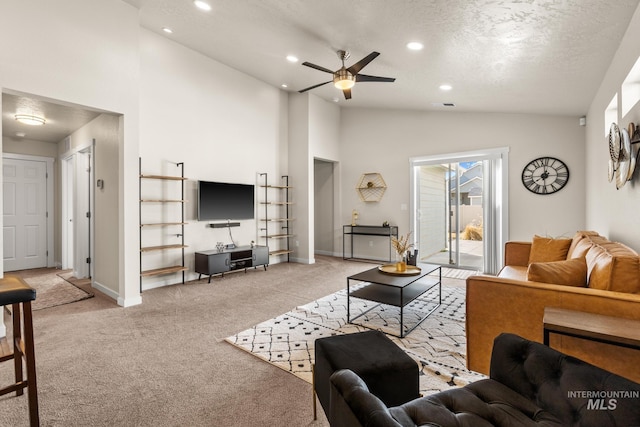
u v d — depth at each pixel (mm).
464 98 4742
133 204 3617
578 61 2955
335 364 1449
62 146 5766
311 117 6340
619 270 1748
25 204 5777
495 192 5387
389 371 1432
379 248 6656
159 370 2193
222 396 1897
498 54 3020
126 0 3486
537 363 1177
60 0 3033
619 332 1394
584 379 1024
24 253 5766
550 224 5000
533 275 1972
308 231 6258
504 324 1955
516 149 5254
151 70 4406
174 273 4641
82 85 3176
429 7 2465
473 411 1144
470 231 5816
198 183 4867
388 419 842
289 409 1775
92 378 2096
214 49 4734
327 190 7395
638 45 2141
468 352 2086
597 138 3764
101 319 3152
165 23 4051
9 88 2744
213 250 5074
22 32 2814
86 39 3207
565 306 1770
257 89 5887
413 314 3262
